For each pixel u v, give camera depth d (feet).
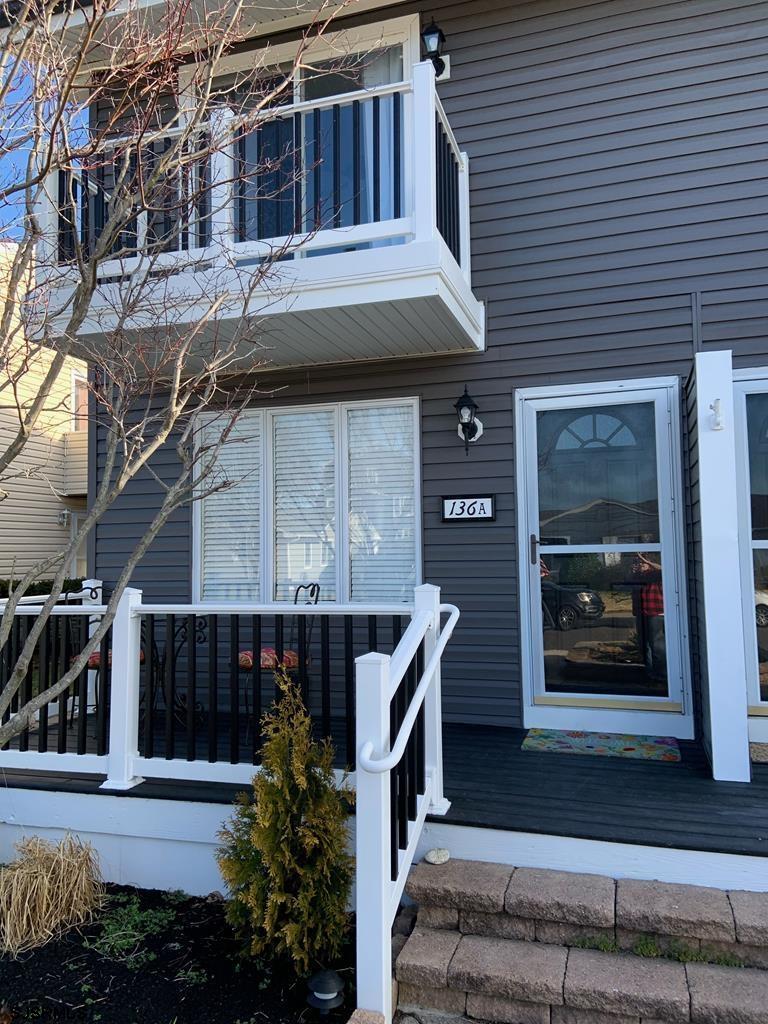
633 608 14.06
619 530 14.24
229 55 16.48
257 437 16.92
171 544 17.48
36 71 9.07
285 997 8.11
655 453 14.05
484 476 15.10
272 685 16.84
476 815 9.77
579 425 14.61
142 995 8.19
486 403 15.17
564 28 14.94
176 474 17.51
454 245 14.37
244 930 8.84
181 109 10.34
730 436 11.00
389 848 7.94
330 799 8.64
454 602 15.12
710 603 11.15
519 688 14.61
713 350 13.79
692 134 14.10
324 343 14.74
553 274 14.83
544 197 14.94
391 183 15.29
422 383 15.62
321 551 16.40
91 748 13.10
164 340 11.58
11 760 11.98
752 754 12.62
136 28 11.21
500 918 8.59
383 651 15.64
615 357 14.37
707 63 14.08
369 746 7.73
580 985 7.55
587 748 13.02
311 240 12.95
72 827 11.33
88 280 8.77
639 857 8.96
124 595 11.55
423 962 8.04
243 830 9.00
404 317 13.14
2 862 11.51
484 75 15.42
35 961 8.93
